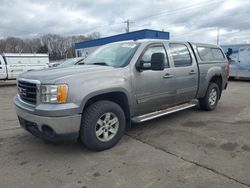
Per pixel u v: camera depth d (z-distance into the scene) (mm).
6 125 5645
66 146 4227
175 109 5324
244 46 16516
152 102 4730
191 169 3367
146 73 4500
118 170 3379
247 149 4016
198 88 5934
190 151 3965
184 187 2941
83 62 4984
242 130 5004
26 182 3117
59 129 3453
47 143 4383
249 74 16391
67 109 3445
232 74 17281
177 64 5219
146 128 5184
